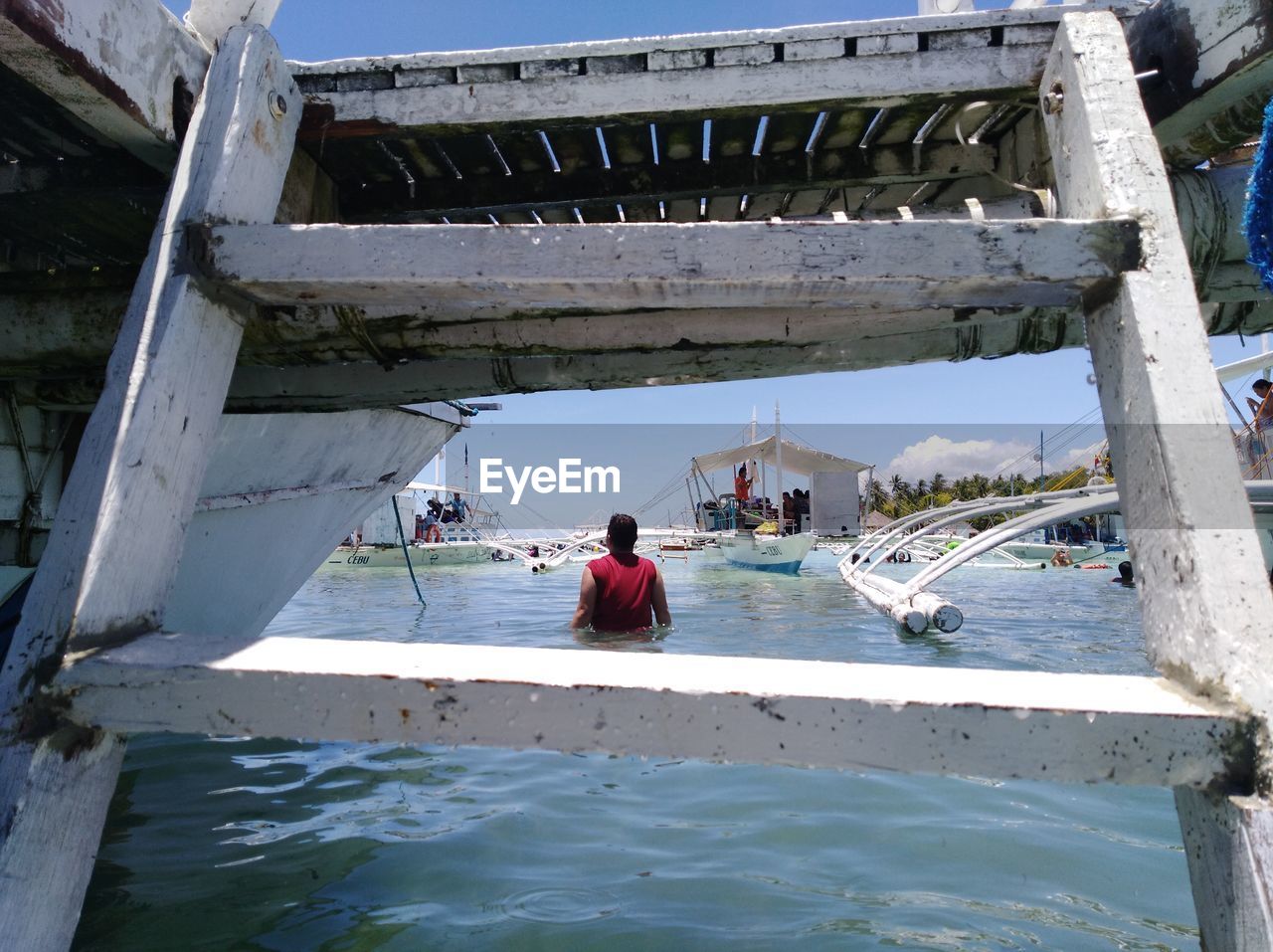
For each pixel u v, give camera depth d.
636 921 2.27
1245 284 3.07
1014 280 1.92
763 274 1.96
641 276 1.98
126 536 1.79
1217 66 2.52
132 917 2.28
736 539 20.42
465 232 2.02
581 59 2.82
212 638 1.79
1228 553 1.57
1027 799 3.32
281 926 2.23
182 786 3.48
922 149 3.32
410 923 2.25
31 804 1.54
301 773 3.69
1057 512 7.75
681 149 3.32
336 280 2.03
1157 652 1.69
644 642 6.23
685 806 3.25
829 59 2.75
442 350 3.15
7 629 3.50
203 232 2.07
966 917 2.31
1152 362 1.76
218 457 3.74
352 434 4.75
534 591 14.17
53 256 3.59
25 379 3.47
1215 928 1.43
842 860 2.71
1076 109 2.23
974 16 2.71
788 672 1.58
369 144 3.12
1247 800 1.37
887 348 3.45
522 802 3.30
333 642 1.77
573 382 3.68
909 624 7.61
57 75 2.20
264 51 2.47
